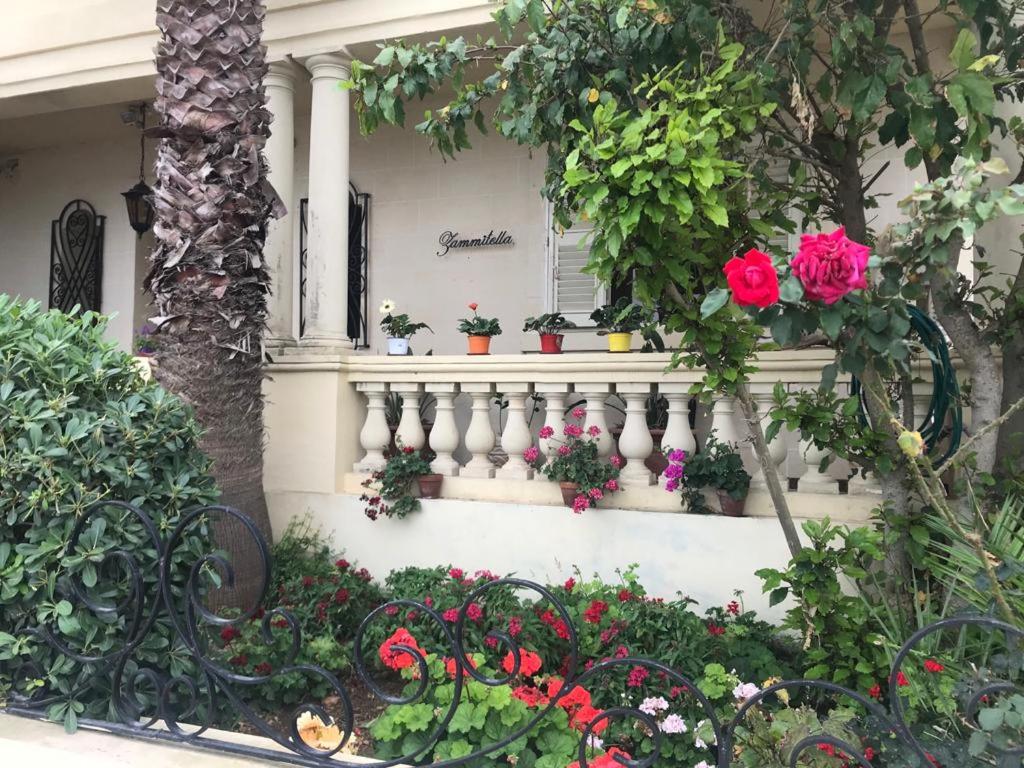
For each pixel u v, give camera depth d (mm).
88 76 6676
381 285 7723
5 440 2928
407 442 5500
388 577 4648
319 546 5359
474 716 3008
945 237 2188
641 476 4914
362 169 7812
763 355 4520
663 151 2711
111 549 2844
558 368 5047
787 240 6184
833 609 3248
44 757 2566
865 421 3773
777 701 3166
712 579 4555
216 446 4582
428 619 3877
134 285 8797
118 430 3068
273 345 5711
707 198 2809
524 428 5266
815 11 3480
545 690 3605
